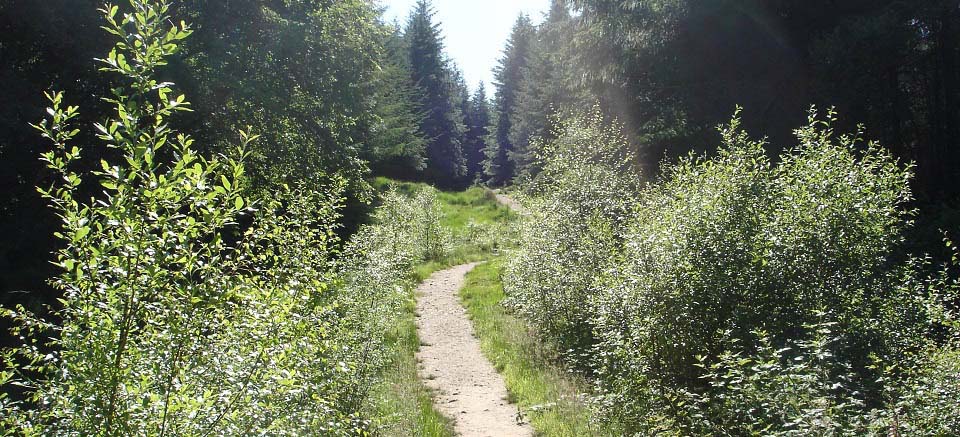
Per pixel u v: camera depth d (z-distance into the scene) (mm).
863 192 7180
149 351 3498
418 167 51062
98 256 3020
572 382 9156
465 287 18781
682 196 7727
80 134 13562
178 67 14125
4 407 3514
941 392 4641
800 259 6848
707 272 6711
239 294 3693
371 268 8914
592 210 11258
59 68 13820
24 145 12883
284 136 16781
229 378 3488
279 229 4840
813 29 14945
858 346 6375
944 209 11875
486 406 8578
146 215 3193
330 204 6227
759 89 14820
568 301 10430
